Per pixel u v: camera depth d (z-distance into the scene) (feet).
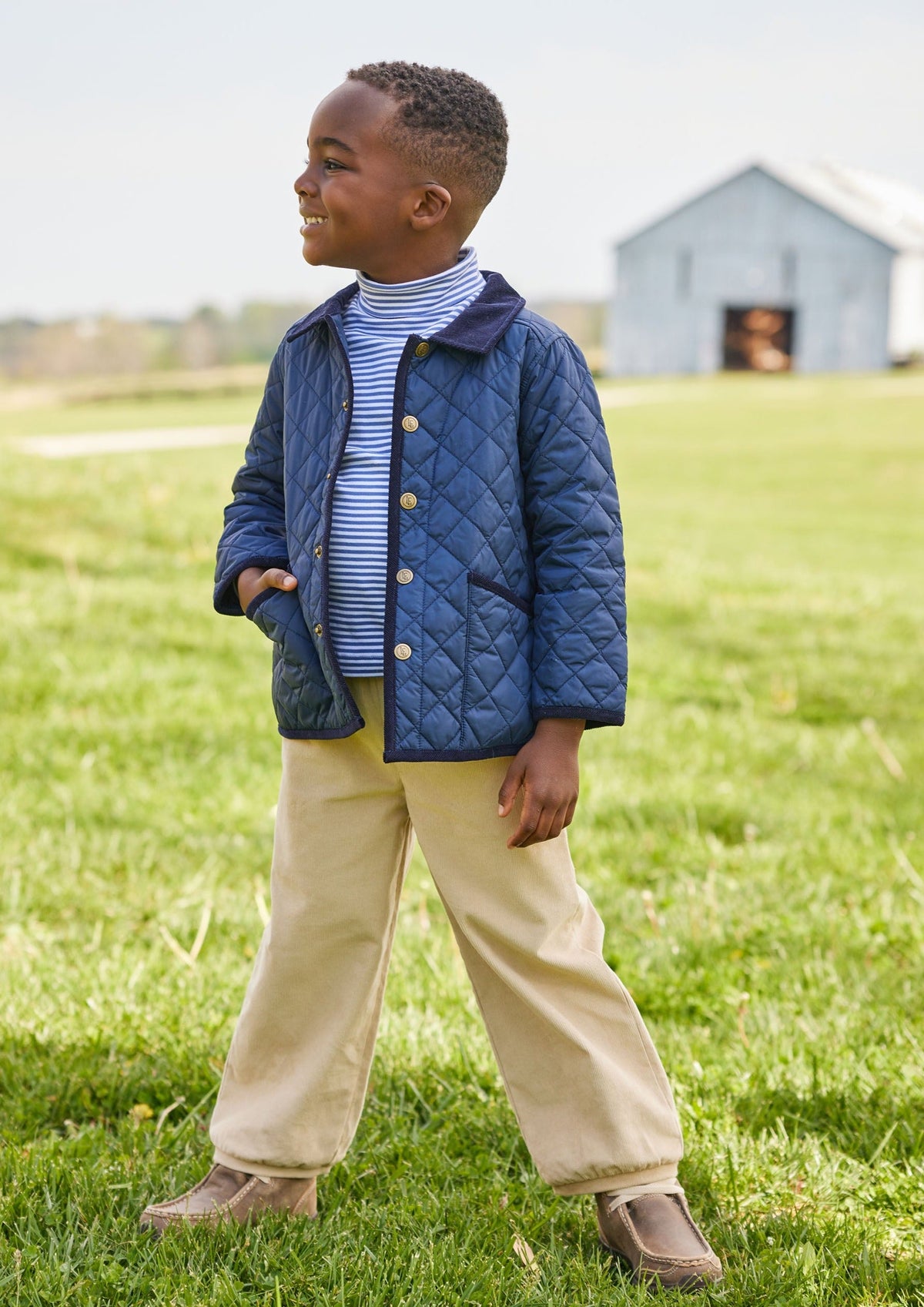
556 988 6.87
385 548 6.42
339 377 6.61
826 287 160.66
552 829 6.47
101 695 18.31
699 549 38.65
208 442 69.10
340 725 6.56
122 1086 8.73
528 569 6.53
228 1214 7.00
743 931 11.57
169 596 23.99
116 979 10.20
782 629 26.23
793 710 20.71
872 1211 7.52
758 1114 8.45
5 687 18.31
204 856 13.30
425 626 6.29
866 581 31.83
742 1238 7.11
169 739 16.84
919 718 20.36
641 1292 6.50
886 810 15.35
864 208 176.55
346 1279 6.60
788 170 169.17
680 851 13.80
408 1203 7.30
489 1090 8.82
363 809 6.84
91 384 150.10
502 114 6.61
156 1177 7.57
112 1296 6.48
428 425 6.34
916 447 75.51
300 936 6.92
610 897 12.51
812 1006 10.07
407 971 10.52
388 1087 8.77
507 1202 7.41
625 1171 6.86
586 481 6.41
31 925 11.35
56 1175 7.41
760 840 14.42
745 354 165.78
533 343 6.42
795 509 52.31
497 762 6.58
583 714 6.33
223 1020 9.55
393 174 6.34
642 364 167.53
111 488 31.99
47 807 14.16
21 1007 9.68
